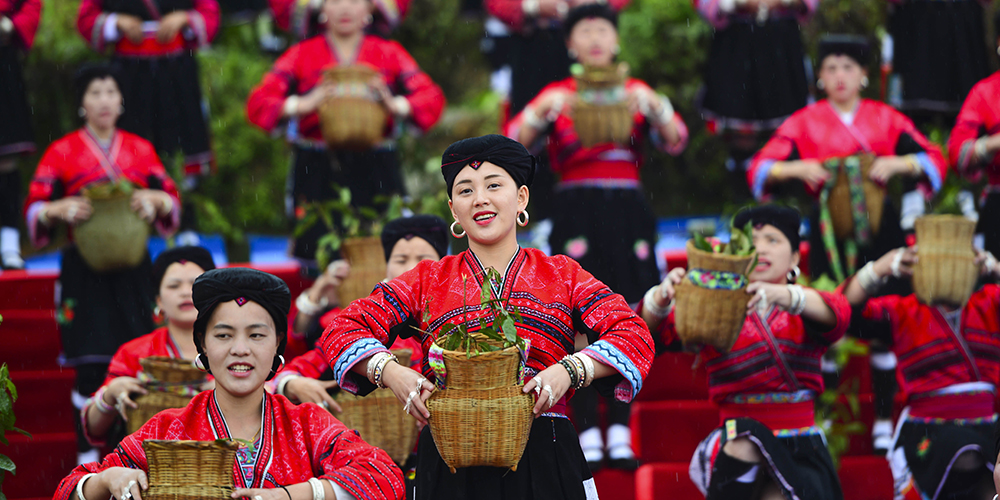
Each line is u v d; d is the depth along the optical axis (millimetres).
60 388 13164
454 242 14031
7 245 15234
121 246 12195
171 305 10383
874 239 13211
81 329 12594
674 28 24016
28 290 14398
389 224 10445
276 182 24297
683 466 11797
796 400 9891
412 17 27719
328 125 13727
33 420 13023
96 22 15352
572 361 6316
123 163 13461
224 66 24453
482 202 6684
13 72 15133
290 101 14383
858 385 12711
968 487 10406
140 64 15492
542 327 6602
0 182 15211
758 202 13703
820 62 13656
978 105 13445
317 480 6629
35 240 13023
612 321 6598
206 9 15914
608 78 13094
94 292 12695
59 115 23500
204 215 21062
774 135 13703
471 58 28359
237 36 25469
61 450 12469
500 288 6668
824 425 12203
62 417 13125
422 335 6719
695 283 9047
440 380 6191
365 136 13742
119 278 12766
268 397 7176
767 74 15508
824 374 12500
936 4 15133
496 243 6793
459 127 25547
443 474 6645
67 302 12719
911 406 10898
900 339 10930
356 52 14906
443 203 13820
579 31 14078
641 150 13867
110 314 12672
